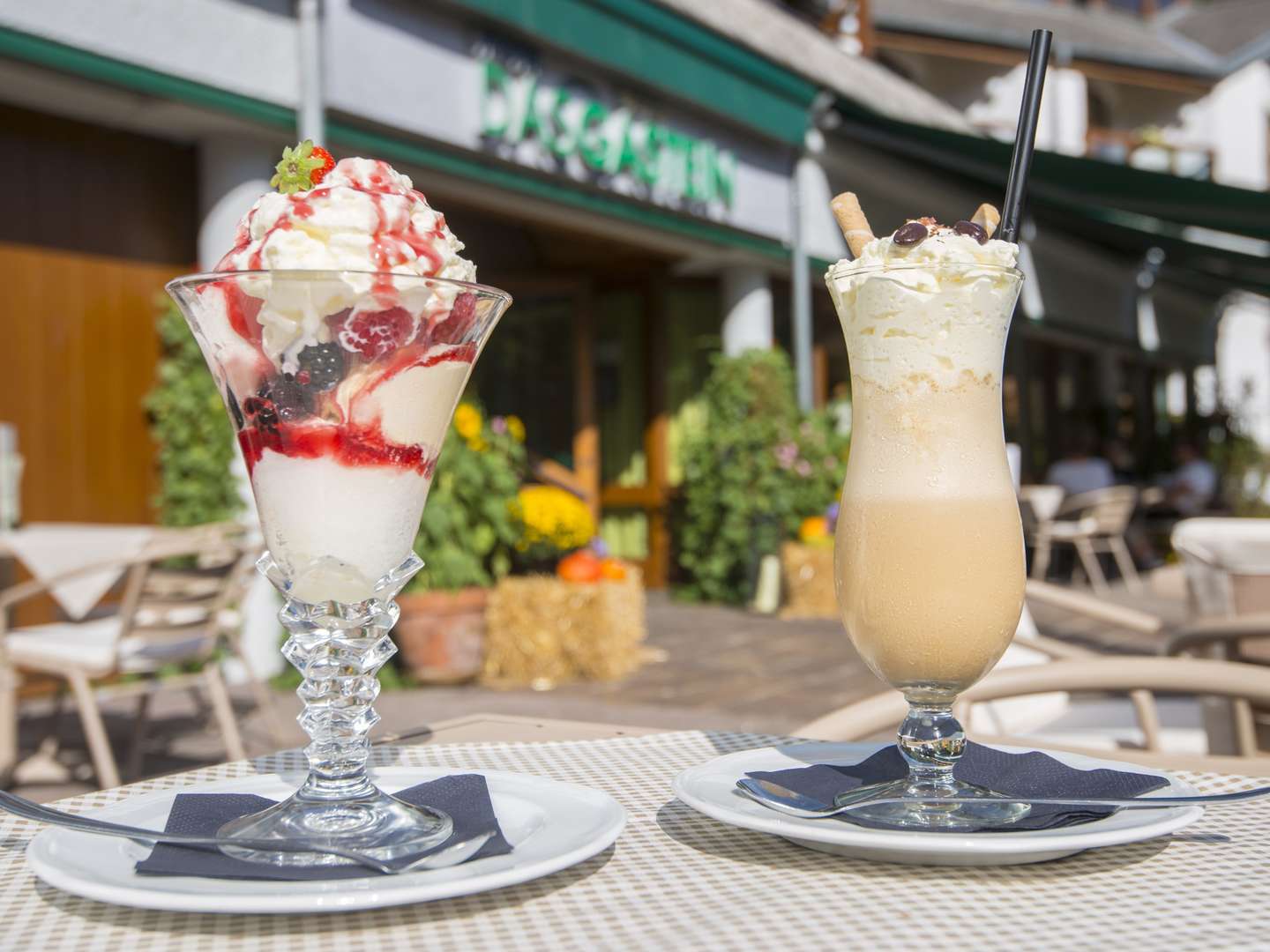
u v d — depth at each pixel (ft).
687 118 28.32
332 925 2.48
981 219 3.54
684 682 19.60
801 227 32.30
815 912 2.52
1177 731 9.04
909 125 31.60
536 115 23.41
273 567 3.18
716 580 31.96
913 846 2.67
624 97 25.80
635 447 35.47
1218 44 72.18
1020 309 45.52
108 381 18.93
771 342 33.37
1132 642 24.07
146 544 13.89
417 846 2.74
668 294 35.04
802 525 30.48
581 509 20.49
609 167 25.32
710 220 28.94
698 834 3.14
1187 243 43.29
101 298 18.85
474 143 22.18
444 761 3.99
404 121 20.68
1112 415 55.01
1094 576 36.06
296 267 2.96
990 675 5.74
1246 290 57.11
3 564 15.38
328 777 3.08
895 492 3.28
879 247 3.39
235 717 16.81
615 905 2.58
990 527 3.26
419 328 2.94
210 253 19.45
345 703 3.12
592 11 24.32
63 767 13.89
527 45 23.18
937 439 3.28
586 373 32.83
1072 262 50.16
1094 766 3.49
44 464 18.17
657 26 26.04
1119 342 55.01
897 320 3.27
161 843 2.79
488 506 19.52
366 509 3.07
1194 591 9.82
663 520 34.88
